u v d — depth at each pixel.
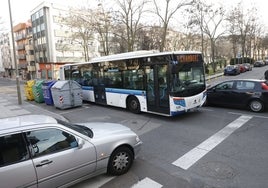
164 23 24.02
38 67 55.09
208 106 12.27
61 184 4.21
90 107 14.22
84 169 4.48
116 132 5.23
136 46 32.84
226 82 11.57
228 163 5.54
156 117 10.55
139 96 11.08
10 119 4.59
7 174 3.61
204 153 6.20
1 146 3.71
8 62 78.00
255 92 10.45
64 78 18.81
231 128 8.28
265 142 6.79
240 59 56.34
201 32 35.12
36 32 53.38
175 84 9.40
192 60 9.98
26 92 18.58
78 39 45.41
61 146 4.25
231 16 38.28
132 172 5.27
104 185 4.75
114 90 12.73
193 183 4.71
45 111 13.33
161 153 6.36
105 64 13.20
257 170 5.13
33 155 3.92
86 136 4.64
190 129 8.45
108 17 26.42
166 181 4.83
